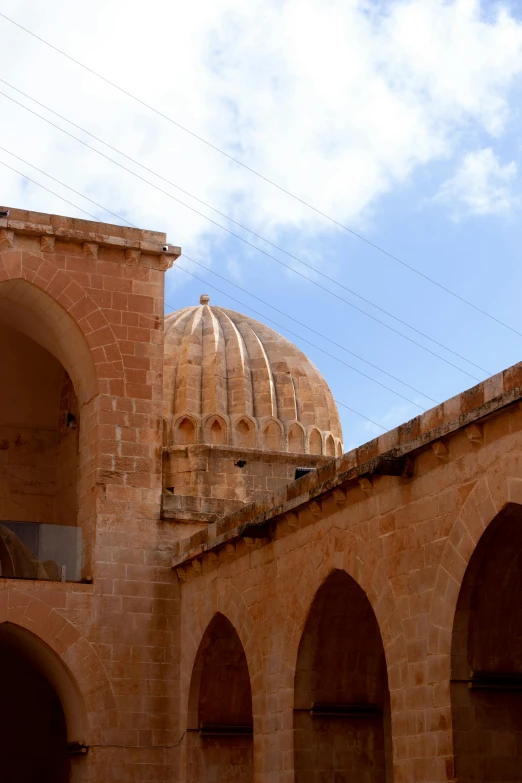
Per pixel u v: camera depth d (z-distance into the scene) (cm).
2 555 2805
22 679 3338
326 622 2273
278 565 2381
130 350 2970
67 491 3300
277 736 2314
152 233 3048
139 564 2847
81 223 2980
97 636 2766
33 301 2973
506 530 1784
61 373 3441
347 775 2258
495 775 1811
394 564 1992
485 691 1836
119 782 2691
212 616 2655
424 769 1867
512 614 1852
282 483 3734
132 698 2753
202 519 2928
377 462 1958
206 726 2719
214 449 3681
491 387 1778
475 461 1812
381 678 2316
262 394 3841
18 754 3291
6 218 2903
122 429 2920
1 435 3394
